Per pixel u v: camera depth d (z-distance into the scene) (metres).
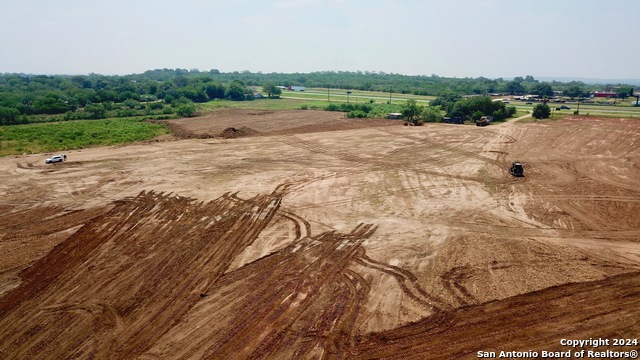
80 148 52.72
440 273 21.41
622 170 41.78
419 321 17.41
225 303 18.86
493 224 28.08
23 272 21.94
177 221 28.64
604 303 18.52
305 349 15.79
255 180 38.28
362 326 17.11
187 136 60.69
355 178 39.09
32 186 36.62
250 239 25.70
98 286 20.45
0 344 16.34
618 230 27.19
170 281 20.83
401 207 31.41
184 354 15.59
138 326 17.33
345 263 22.53
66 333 16.95
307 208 31.16
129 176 39.50
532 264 22.36
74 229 27.42
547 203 32.25
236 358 15.34
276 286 20.22
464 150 51.03
